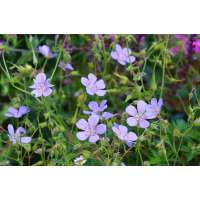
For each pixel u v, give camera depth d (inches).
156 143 18.1
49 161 17.6
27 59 21.4
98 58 20.7
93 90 18.6
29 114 19.9
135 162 18.9
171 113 21.4
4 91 20.7
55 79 22.2
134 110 17.2
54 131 17.3
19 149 18.8
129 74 22.0
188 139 18.3
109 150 17.1
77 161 17.0
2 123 20.6
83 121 17.3
